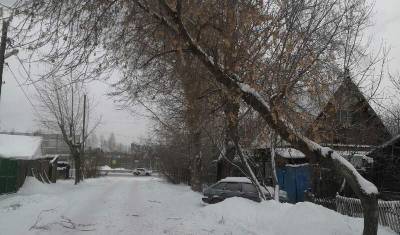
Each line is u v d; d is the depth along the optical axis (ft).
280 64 35.42
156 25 33.60
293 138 35.40
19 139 114.83
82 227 47.91
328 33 41.34
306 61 36.47
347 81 56.29
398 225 44.52
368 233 34.45
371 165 74.43
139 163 341.00
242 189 72.33
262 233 44.16
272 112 34.27
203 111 38.63
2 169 86.02
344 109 63.41
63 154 216.13
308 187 87.10
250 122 48.01
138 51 34.65
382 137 74.64
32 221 50.03
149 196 93.56
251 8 33.24
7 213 56.85
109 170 313.94
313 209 43.09
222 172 109.50
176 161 144.05
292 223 42.60
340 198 59.31
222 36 33.14
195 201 81.10
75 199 82.28
